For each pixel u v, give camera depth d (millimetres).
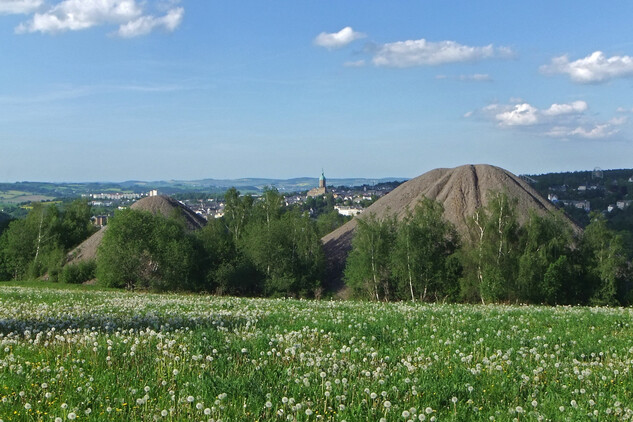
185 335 16703
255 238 62781
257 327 19578
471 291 51906
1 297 32281
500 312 25906
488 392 11977
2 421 9320
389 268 55250
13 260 84000
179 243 61031
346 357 14547
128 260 60406
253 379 11859
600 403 11258
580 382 12773
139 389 11367
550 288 49219
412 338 18109
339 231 77938
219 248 63656
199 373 12508
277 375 12719
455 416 10359
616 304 50250
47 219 90125
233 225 77625
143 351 14570
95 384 11438
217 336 16703
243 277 61219
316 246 63594
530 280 49094
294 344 15234
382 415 10398
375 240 55750
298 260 62906
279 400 10977
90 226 100125
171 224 64875
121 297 35844
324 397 11203
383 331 18766
